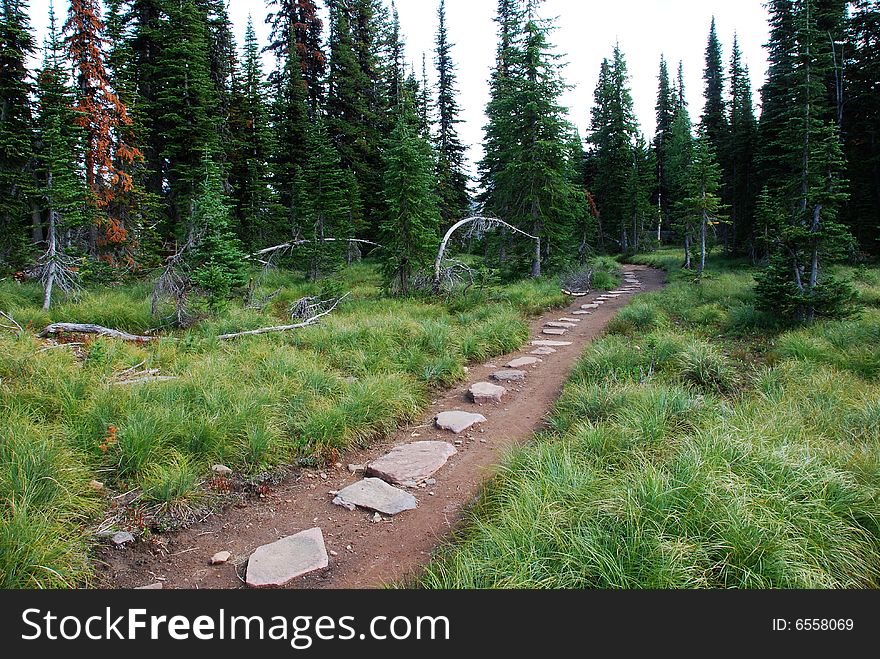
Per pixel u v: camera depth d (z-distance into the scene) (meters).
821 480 4.22
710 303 15.91
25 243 16.48
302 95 26.84
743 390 7.56
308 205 21.39
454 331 11.55
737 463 4.51
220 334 10.91
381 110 33.47
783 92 25.39
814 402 6.52
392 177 16.41
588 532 3.75
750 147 30.94
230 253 12.73
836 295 11.62
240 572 4.11
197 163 20.27
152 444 5.29
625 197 41.94
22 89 16.14
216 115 22.16
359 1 31.66
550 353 11.36
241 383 7.31
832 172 13.05
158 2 20.39
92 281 15.62
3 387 5.94
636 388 7.10
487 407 8.07
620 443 5.43
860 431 5.53
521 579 3.46
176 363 8.23
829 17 25.00
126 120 16.95
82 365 7.45
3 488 4.07
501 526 4.16
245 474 5.50
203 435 5.62
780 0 25.66
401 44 35.62
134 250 18.12
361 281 21.23
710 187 25.47
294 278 21.05
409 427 7.32
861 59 26.64
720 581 3.42
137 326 11.96
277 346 9.65
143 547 4.29
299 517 4.96
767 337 11.46
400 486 5.56
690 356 8.51
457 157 37.84
